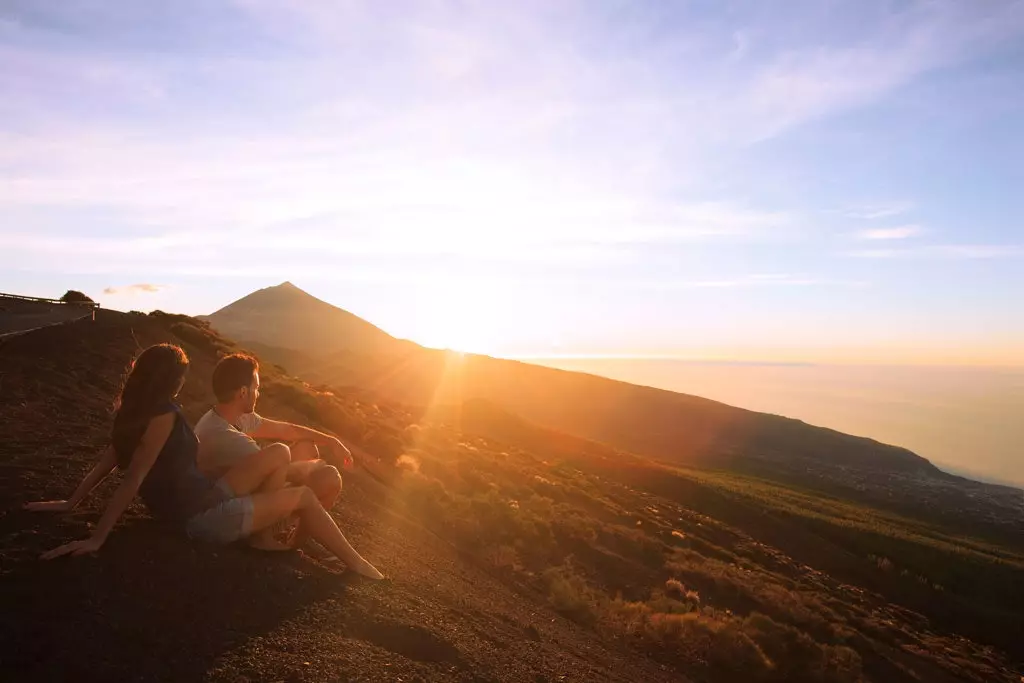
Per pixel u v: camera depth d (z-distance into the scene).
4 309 24.84
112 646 3.51
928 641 22.84
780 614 18.06
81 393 12.12
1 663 3.15
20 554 4.25
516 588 11.62
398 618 5.20
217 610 4.21
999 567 38.38
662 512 34.69
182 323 29.30
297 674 3.71
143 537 4.86
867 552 39.44
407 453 20.70
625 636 11.52
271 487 5.25
